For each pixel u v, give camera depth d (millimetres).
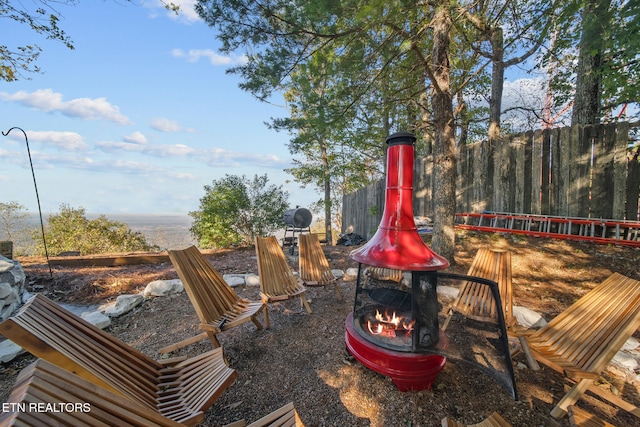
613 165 4742
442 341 2250
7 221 9680
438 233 4793
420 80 5258
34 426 749
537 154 5664
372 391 2184
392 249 2309
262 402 2113
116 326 3303
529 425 1886
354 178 13047
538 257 4848
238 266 5707
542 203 5629
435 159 4812
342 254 6613
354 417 1944
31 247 8477
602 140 4859
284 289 3686
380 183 8969
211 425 1908
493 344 2029
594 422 1577
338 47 3953
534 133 5715
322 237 13156
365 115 5180
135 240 8992
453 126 4668
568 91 7508
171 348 2494
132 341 2969
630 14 3010
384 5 3031
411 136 2443
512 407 2047
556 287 4035
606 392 1911
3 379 2312
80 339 1504
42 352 1238
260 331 3180
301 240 4309
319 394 2174
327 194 12680
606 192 4820
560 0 3867
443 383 2287
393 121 10289
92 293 4078
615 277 2396
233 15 3695
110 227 8766
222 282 3188
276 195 9070
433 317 2199
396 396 2125
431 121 4828
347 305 3879
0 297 3205
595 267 4332
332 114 4449
